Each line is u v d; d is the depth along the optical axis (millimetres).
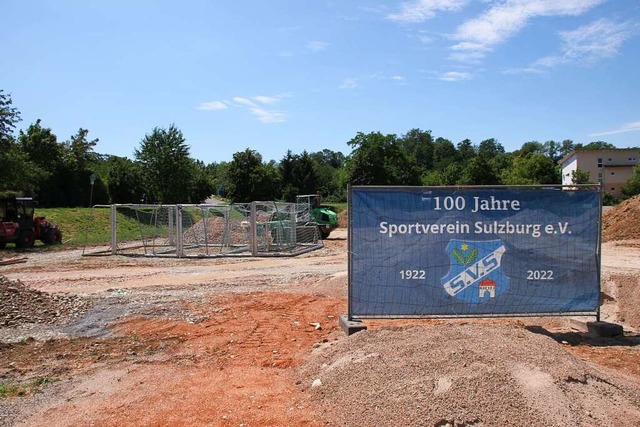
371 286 7953
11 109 36969
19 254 25906
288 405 5512
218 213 30656
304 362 6969
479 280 7988
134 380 6516
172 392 6020
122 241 33625
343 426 4898
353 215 7906
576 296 8109
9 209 29250
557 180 81062
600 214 8109
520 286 8023
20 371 7016
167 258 23172
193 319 9680
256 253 23453
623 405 5055
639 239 22844
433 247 7953
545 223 8055
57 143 60062
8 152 37156
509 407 4703
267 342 8102
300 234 29266
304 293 12125
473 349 5695
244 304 10898
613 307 9930
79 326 9469
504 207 7992
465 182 69562
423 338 6258
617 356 7109
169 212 28609
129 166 65000
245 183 61250
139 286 14500
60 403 5816
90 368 7098
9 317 9734
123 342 8367
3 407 5715
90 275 17484
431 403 4770
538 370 5258
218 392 5965
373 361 5801
